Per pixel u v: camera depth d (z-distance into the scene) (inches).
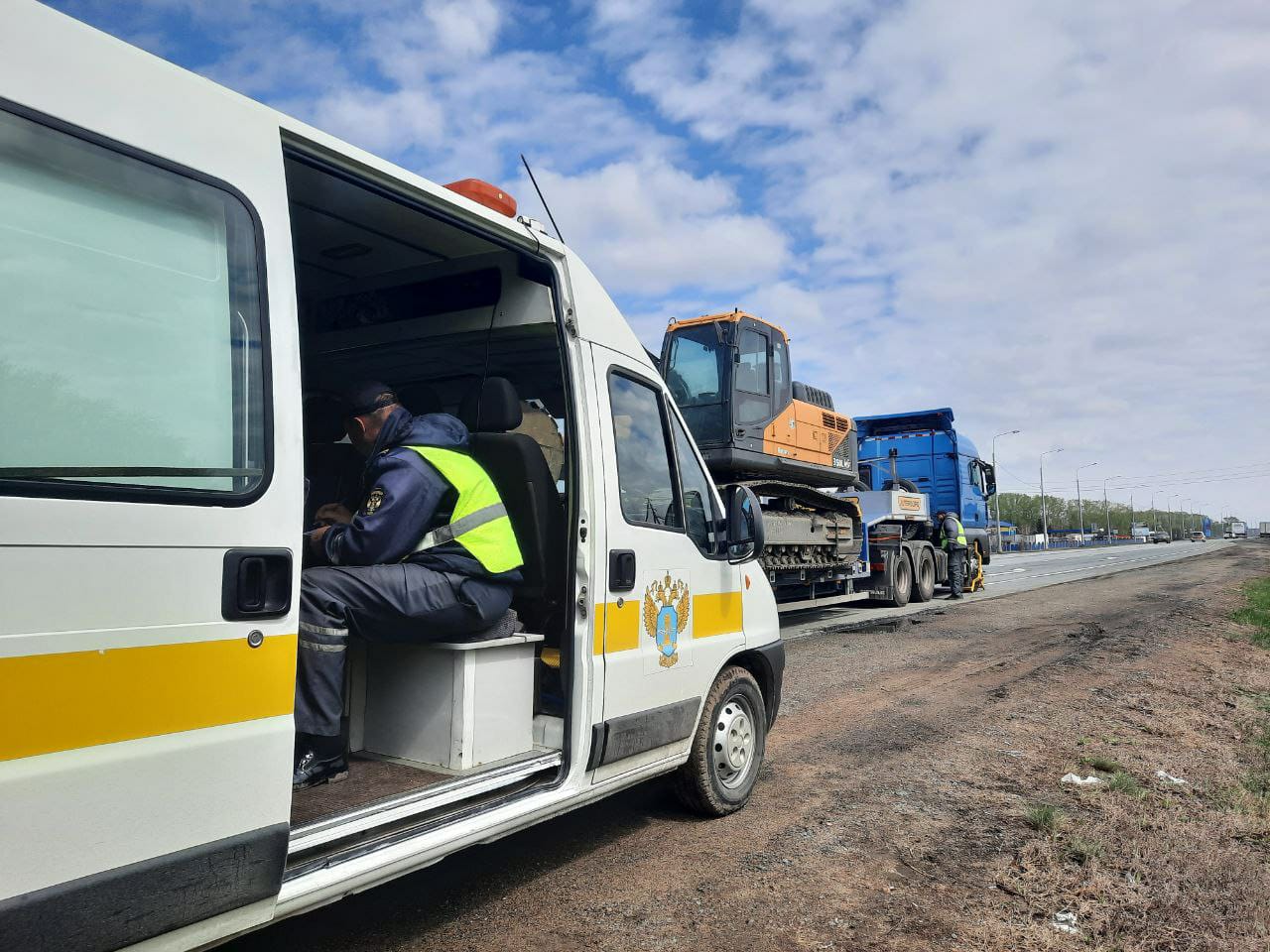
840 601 538.3
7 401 71.1
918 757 225.0
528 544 149.6
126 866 74.9
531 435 163.5
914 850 161.5
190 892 79.4
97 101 79.1
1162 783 202.5
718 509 179.9
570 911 135.6
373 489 129.5
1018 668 355.9
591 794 138.6
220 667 82.7
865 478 754.8
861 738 244.1
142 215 81.7
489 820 118.6
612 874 149.9
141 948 76.9
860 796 192.7
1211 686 326.0
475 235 130.4
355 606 122.0
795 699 295.0
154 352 81.2
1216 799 191.0
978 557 773.3
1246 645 451.5
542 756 137.7
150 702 77.0
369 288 164.4
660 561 154.0
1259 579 956.6
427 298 160.1
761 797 191.5
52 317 74.6
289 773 88.4
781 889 144.4
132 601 76.2
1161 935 128.7
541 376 182.7
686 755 163.5
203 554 81.9
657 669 151.3
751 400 446.6
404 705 133.9
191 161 86.0
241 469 86.5
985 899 140.8
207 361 85.3
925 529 693.9
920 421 751.7
